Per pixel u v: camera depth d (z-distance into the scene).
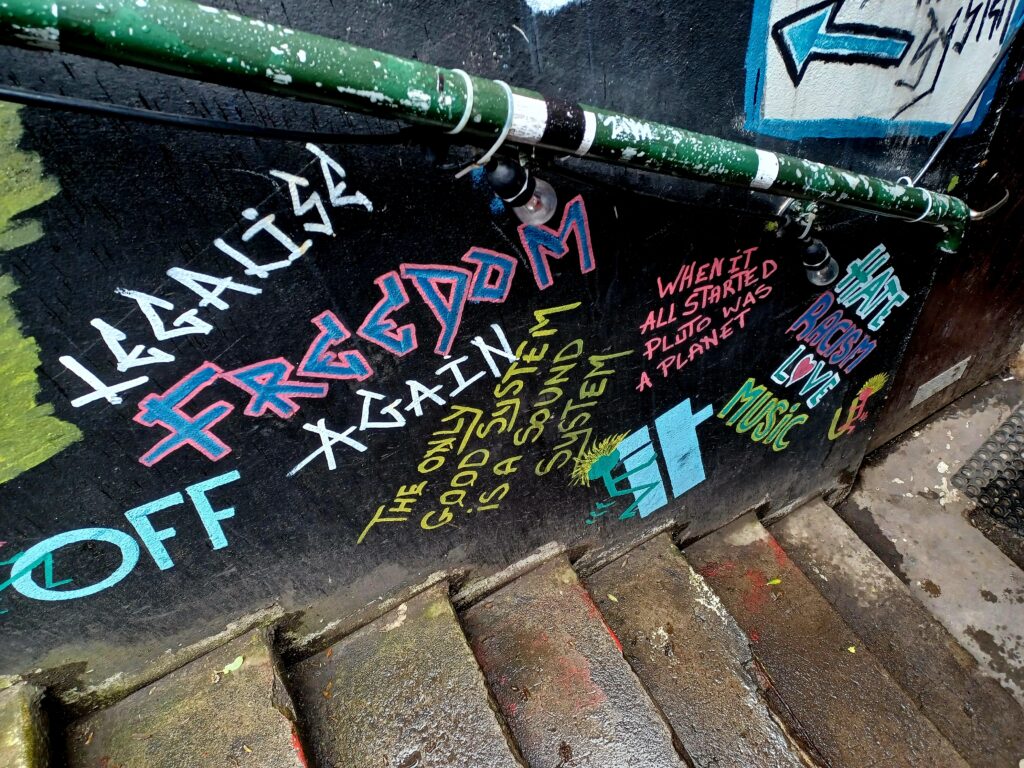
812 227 1.85
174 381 1.19
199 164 0.99
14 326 1.00
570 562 2.22
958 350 3.19
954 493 3.24
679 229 1.60
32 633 1.38
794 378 2.34
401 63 0.79
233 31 0.66
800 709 2.12
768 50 1.40
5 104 0.82
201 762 1.51
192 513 1.40
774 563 2.54
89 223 0.96
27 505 1.20
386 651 1.83
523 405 1.71
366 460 1.55
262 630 1.70
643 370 1.87
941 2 1.60
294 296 1.21
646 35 1.24
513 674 1.89
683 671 2.03
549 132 0.93
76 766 1.51
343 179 1.11
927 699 2.46
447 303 1.39
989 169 2.22
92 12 0.59
